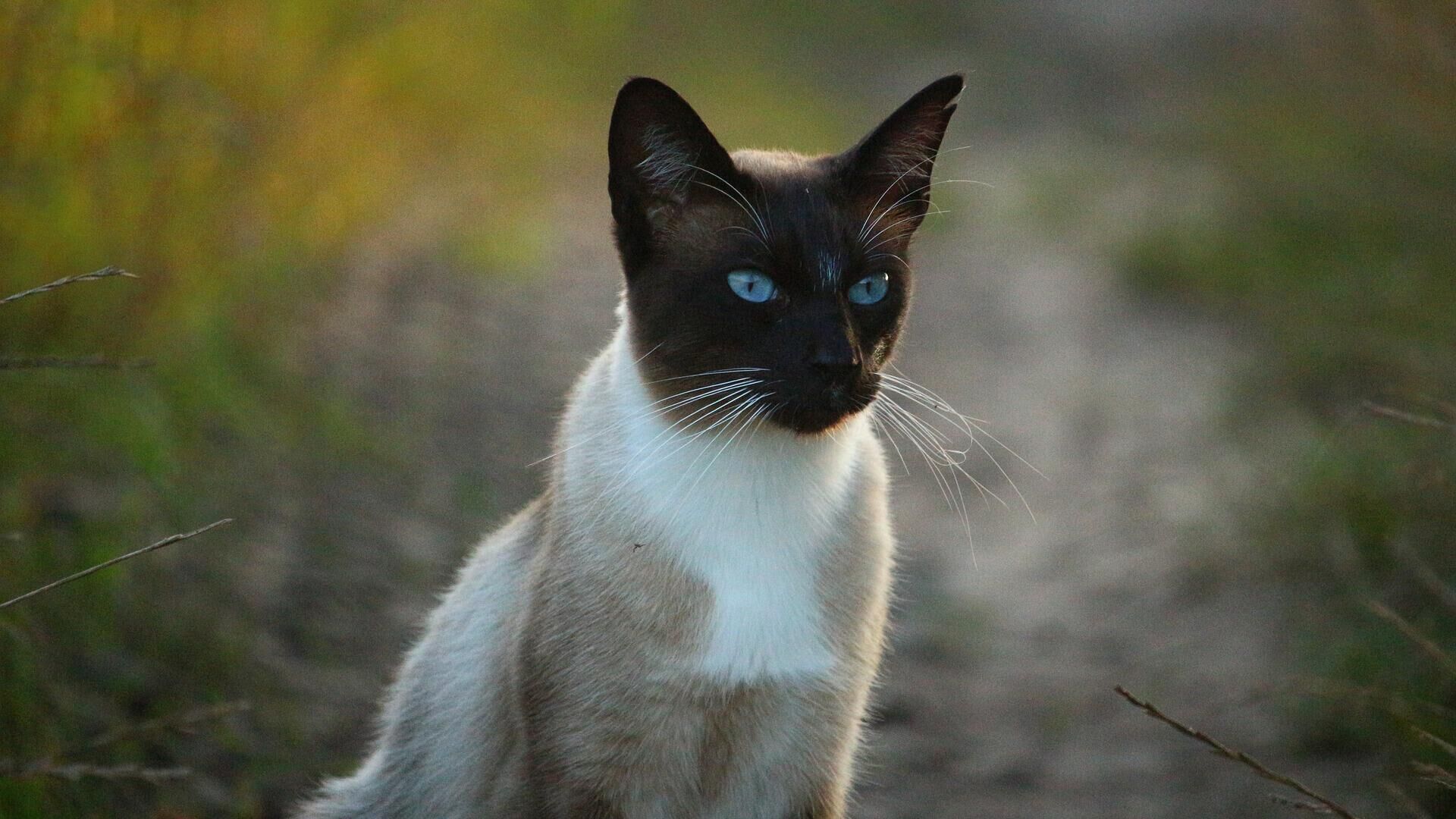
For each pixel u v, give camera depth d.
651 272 6.65
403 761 7.14
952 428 15.95
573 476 6.51
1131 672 10.45
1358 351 15.30
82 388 9.86
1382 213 17.78
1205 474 13.83
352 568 10.00
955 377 18.11
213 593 9.01
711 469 6.29
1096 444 15.66
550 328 16.58
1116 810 8.60
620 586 6.20
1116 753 9.35
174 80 10.72
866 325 6.82
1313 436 12.91
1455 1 14.28
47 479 9.18
